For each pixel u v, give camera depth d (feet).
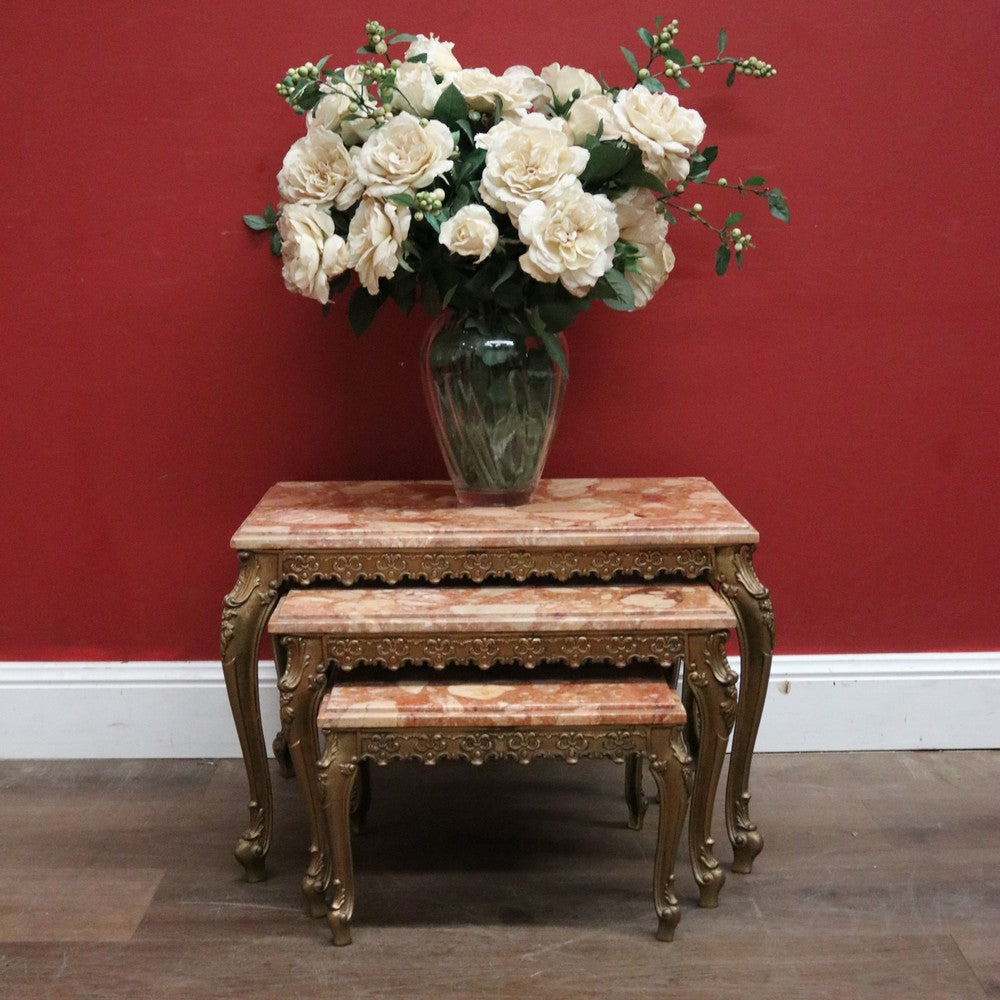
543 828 8.46
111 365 8.99
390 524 7.47
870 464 9.24
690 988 6.64
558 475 9.24
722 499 8.06
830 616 9.48
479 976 6.77
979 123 8.73
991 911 7.38
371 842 8.27
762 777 9.18
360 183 7.00
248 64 8.56
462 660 6.93
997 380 9.11
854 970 6.81
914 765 9.36
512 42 8.58
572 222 6.80
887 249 8.90
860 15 8.58
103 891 7.66
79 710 9.45
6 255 8.80
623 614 6.90
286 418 9.12
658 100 7.11
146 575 9.34
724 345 9.02
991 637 9.51
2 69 8.54
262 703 9.51
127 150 8.67
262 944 7.09
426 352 7.50
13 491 9.17
